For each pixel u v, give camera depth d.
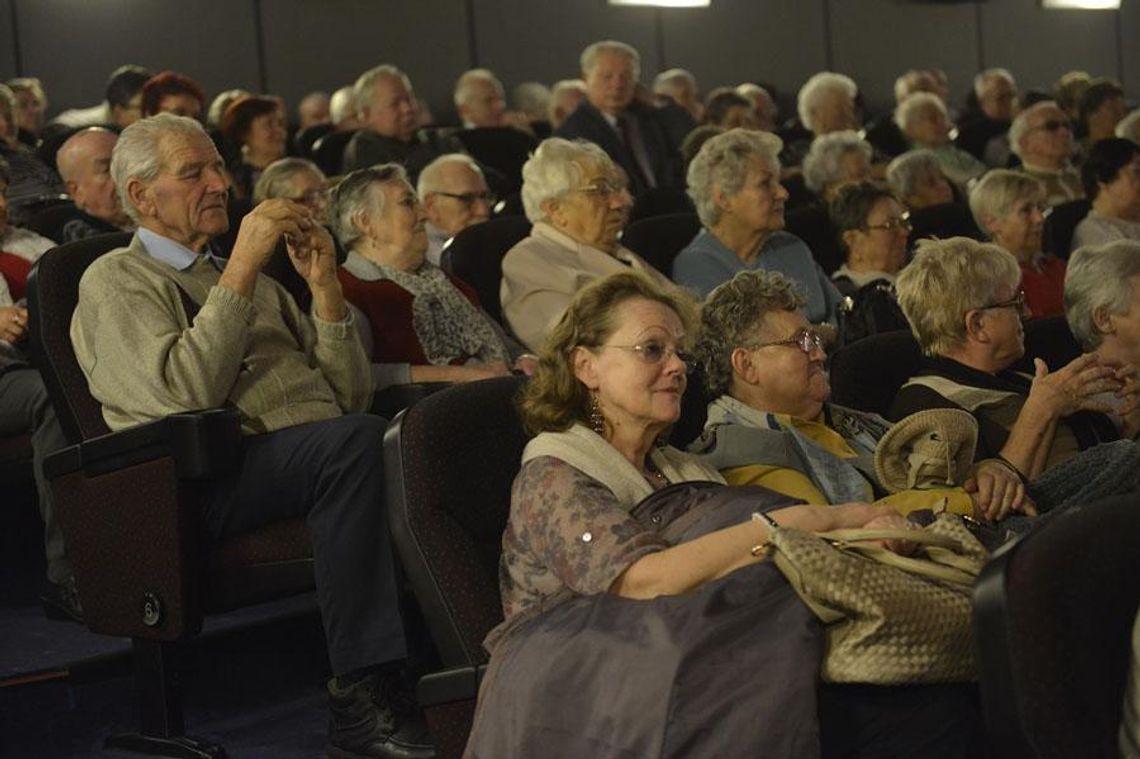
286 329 4.11
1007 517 3.42
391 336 4.73
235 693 4.28
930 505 3.30
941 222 6.32
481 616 2.88
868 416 3.70
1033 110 8.15
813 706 2.44
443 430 2.97
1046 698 2.00
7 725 4.10
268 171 5.74
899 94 12.57
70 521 3.87
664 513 2.83
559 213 5.19
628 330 2.90
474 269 5.41
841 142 7.05
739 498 2.82
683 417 3.54
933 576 2.57
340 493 3.69
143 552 3.71
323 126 9.79
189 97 7.23
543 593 2.79
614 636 2.55
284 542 3.79
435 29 12.26
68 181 5.37
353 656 3.66
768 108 11.48
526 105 11.68
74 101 10.72
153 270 3.92
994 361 3.87
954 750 2.58
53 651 4.50
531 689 2.59
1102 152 6.63
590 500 2.75
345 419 3.76
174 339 3.77
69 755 3.89
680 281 5.34
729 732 2.44
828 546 2.53
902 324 4.82
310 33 11.68
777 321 3.40
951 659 2.51
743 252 5.38
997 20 15.37
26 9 10.56
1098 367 3.64
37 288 3.91
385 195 4.82
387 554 3.70
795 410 3.44
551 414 2.94
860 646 2.48
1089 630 2.04
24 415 4.70
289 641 4.64
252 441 3.77
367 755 3.68
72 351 3.88
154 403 3.72
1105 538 2.10
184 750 3.79
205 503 3.72
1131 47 16.27
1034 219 5.71
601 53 8.66
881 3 14.62
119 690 4.32
